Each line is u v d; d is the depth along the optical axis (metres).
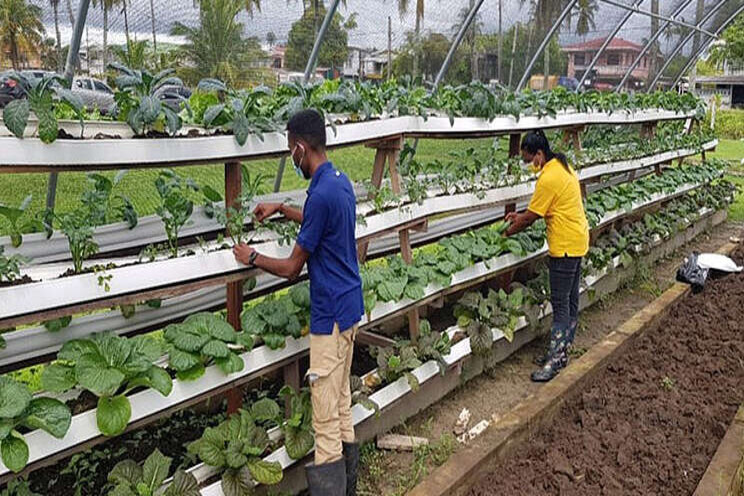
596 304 6.56
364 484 3.46
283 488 3.23
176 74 5.03
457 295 5.68
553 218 4.56
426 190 4.51
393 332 4.99
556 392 4.09
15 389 2.23
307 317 3.27
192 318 2.90
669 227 8.30
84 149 2.42
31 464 2.29
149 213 4.74
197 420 3.58
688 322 5.93
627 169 7.56
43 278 2.49
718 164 11.19
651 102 8.30
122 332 3.12
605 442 3.80
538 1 8.58
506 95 5.19
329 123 3.38
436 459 3.67
